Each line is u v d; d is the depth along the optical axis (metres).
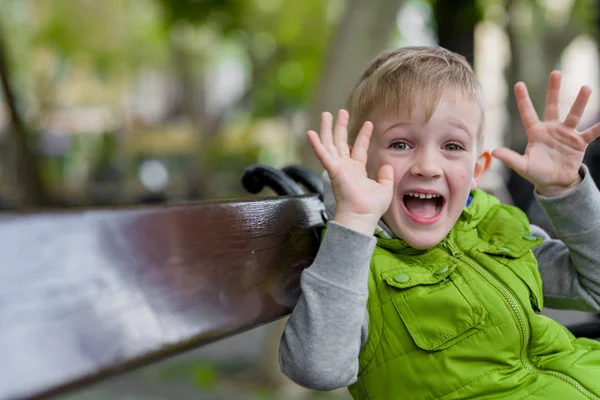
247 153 13.78
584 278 1.32
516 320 1.15
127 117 17.78
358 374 1.15
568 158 1.25
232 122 15.11
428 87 1.14
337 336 0.97
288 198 1.07
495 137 9.16
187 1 6.21
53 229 0.63
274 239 0.98
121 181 15.83
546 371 1.15
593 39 7.90
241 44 11.58
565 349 1.20
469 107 1.17
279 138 14.89
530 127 1.28
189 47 14.04
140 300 0.69
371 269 1.16
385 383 1.12
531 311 1.18
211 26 6.57
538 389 1.11
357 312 0.98
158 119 19.39
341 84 4.00
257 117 13.37
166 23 6.45
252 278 0.89
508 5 7.27
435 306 1.12
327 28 10.93
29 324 0.58
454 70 1.19
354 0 3.98
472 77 1.21
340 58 4.01
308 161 4.13
